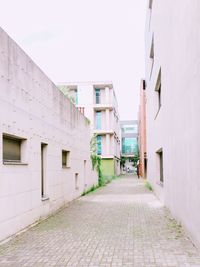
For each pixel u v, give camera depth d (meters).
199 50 5.80
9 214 7.36
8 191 7.34
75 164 16.19
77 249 6.36
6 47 7.47
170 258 5.62
